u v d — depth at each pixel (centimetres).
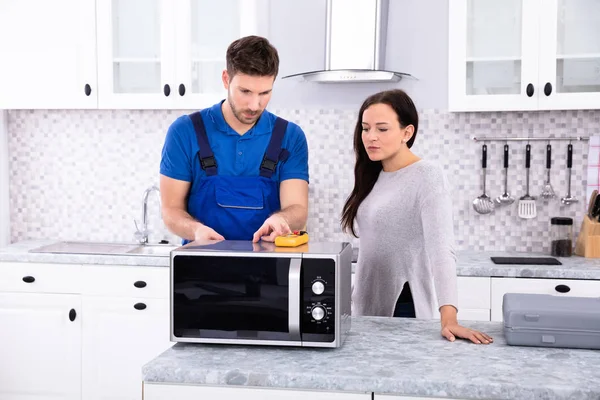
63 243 403
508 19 357
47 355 361
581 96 349
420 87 391
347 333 192
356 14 362
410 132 236
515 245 392
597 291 328
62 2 383
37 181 424
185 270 183
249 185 247
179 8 376
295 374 162
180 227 234
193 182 249
